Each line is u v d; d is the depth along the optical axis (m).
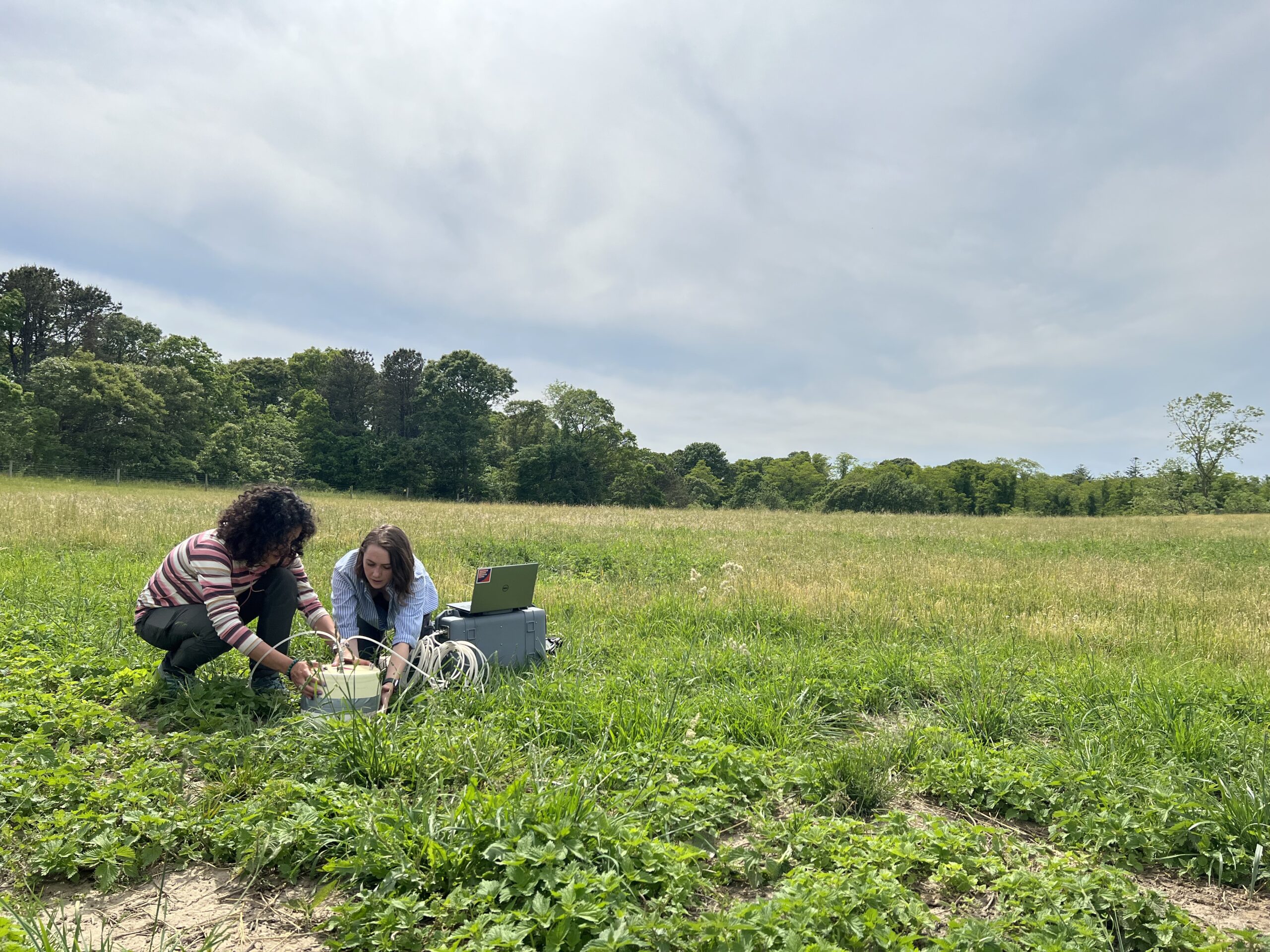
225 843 2.65
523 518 20.56
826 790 3.40
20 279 56.03
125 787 2.86
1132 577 12.05
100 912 2.34
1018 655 6.27
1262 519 36.06
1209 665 6.08
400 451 62.91
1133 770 3.71
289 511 4.03
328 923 2.23
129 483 40.16
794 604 8.09
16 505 14.34
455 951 1.95
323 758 3.26
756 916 2.19
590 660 5.44
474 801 2.76
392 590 4.39
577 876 2.30
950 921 2.33
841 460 106.19
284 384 75.56
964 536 20.69
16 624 5.43
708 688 4.96
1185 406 64.12
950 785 3.49
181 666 4.18
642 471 73.31
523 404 76.06
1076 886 2.48
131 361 60.44
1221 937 2.31
